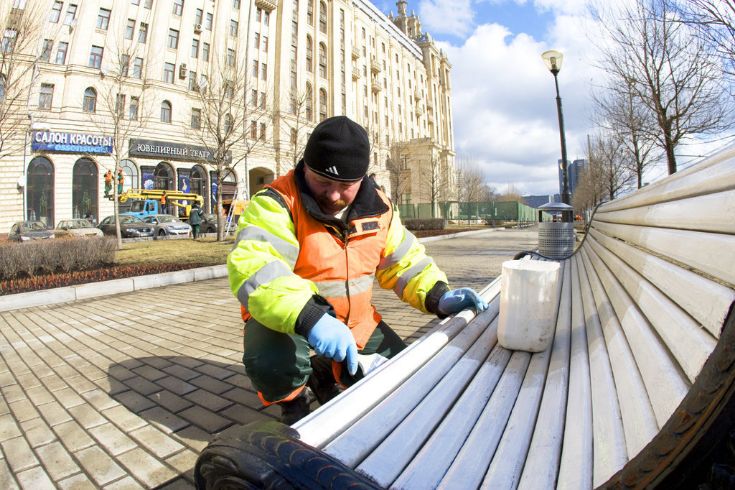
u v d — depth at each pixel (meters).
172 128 30.14
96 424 2.34
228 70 18.88
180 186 31.16
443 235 19.50
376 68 56.59
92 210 27.23
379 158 56.19
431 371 1.19
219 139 16.75
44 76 25.67
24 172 23.91
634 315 1.24
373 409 0.97
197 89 18.88
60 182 25.98
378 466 0.76
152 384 2.91
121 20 28.22
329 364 1.93
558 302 2.45
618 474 0.57
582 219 32.19
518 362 1.38
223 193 33.31
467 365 1.29
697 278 0.83
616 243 2.36
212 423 2.29
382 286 1.99
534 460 0.79
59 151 25.72
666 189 1.40
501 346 1.54
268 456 0.68
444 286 1.88
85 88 26.69
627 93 9.69
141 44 29.12
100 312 5.66
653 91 8.91
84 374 3.20
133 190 27.05
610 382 1.01
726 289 0.66
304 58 40.81
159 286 7.80
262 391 1.65
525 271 1.48
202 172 32.53
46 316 5.57
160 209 27.30
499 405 1.04
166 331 4.45
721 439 0.45
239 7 34.56
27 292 6.60
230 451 0.73
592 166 26.66
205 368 3.20
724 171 0.80
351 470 0.65
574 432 0.86
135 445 2.09
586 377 1.15
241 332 4.26
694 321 0.79
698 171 1.05
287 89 37.59
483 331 1.69
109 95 18.38
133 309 5.76
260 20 36.69
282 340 1.61
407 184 53.19
